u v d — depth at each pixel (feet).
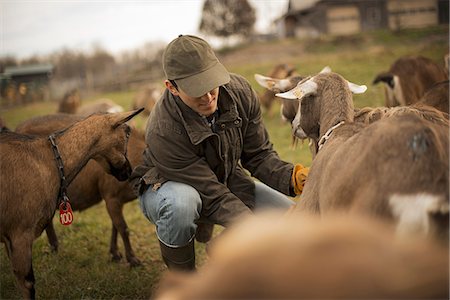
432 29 107.96
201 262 17.20
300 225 2.78
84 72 160.97
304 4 166.09
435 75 31.32
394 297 2.54
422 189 6.12
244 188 13.74
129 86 118.52
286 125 41.22
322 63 78.02
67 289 15.81
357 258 2.57
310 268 2.54
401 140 6.47
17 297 15.81
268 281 2.55
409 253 2.66
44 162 13.66
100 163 15.15
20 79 145.48
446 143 6.59
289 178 12.83
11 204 13.03
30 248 13.39
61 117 18.21
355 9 144.46
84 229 21.61
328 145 9.05
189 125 11.80
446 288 2.64
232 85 12.55
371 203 6.45
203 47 11.19
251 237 2.69
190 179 12.19
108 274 16.88
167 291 3.08
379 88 50.16
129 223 22.20
